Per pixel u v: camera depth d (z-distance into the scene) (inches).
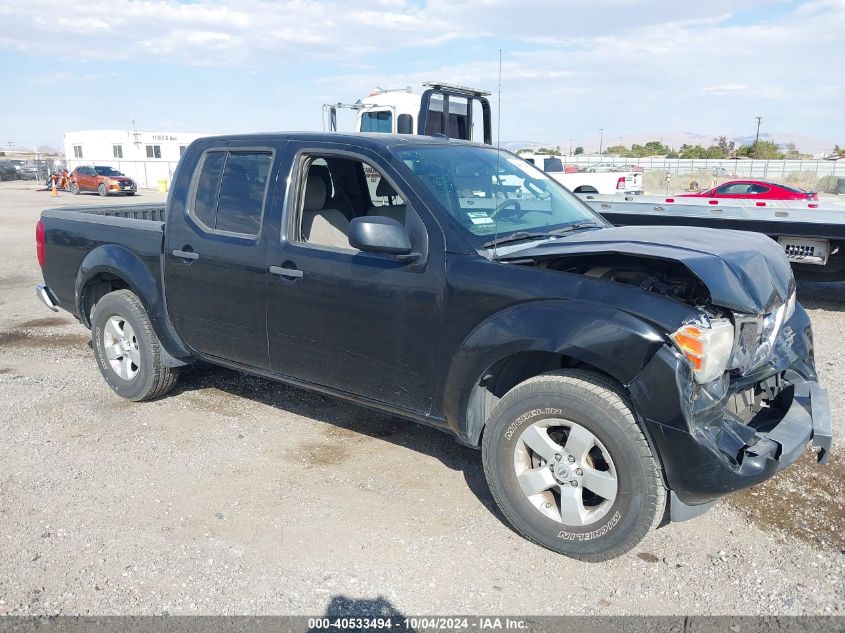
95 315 209.6
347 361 157.3
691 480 117.9
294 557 132.8
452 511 149.8
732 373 132.4
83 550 134.4
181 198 185.0
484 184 162.4
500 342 130.6
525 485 134.4
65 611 117.4
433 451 178.7
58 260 221.0
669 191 1573.6
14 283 406.0
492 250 140.0
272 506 151.3
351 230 140.3
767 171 1829.5
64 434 187.8
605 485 125.3
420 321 143.7
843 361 249.4
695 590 123.5
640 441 120.5
